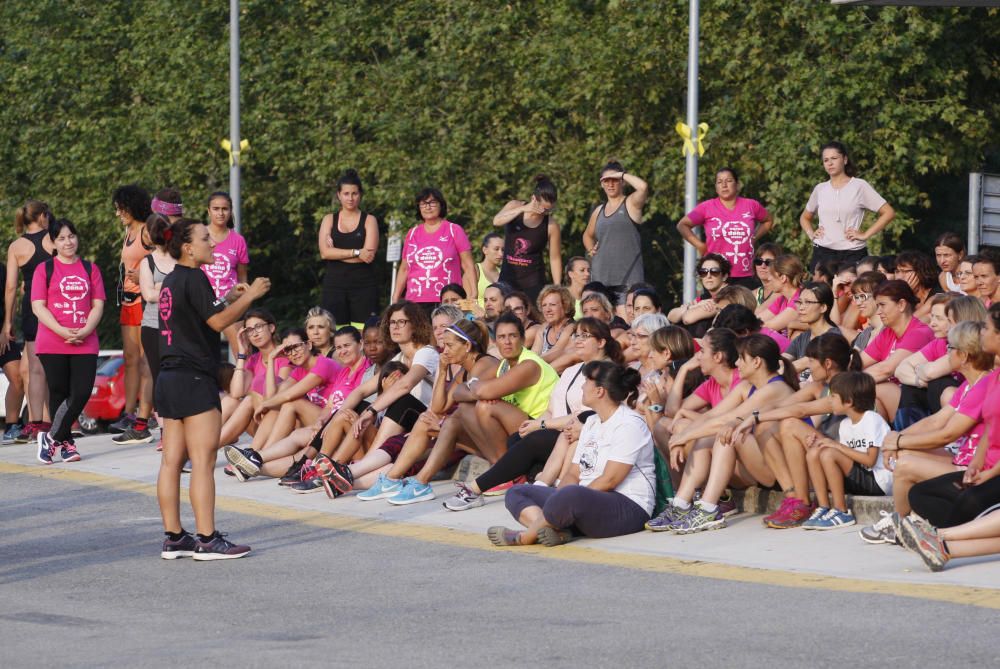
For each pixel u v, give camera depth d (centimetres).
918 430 1742
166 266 2703
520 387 2211
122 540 1914
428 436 2250
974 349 1659
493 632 1301
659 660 1169
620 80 5206
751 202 2900
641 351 2158
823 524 1823
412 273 2939
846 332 2305
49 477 2559
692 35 3553
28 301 3014
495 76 5725
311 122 6056
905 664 1138
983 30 5012
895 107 4769
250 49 6150
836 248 2770
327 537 1923
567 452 2019
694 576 1586
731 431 1845
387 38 6016
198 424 1747
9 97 7050
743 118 5066
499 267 3091
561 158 5506
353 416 2367
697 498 1961
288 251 7206
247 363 2666
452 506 2116
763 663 1150
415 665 1170
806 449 1842
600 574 1614
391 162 5659
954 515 1606
